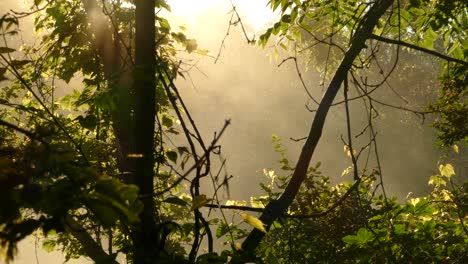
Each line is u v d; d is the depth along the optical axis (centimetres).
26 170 194
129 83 312
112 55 508
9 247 193
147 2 373
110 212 189
